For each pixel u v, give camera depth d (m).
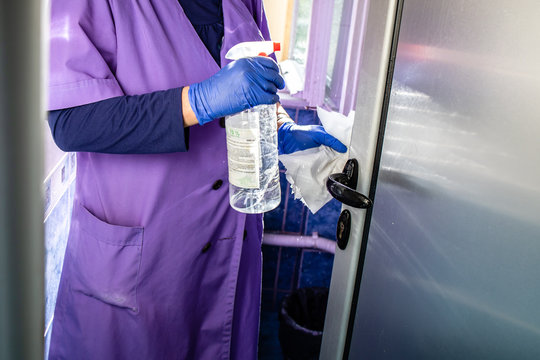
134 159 1.13
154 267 1.19
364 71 0.89
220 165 1.21
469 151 0.60
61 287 1.27
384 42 0.81
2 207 0.25
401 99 0.79
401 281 0.79
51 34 0.98
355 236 0.94
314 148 1.25
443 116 0.66
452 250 0.64
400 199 0.80
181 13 1.12
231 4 1.20
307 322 2.28
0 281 0.25
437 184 0.68
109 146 1.01
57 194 1.32
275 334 2.32
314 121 2.22
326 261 2.39
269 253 2.38
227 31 1.18
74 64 0.99
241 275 1.43
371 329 0.91
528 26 0.49
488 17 0.56
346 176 0.92
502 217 0.54
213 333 1.36
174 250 1.20
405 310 0.78
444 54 0.66
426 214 0.71
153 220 1.17
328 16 2.02
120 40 1.06
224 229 1.28
